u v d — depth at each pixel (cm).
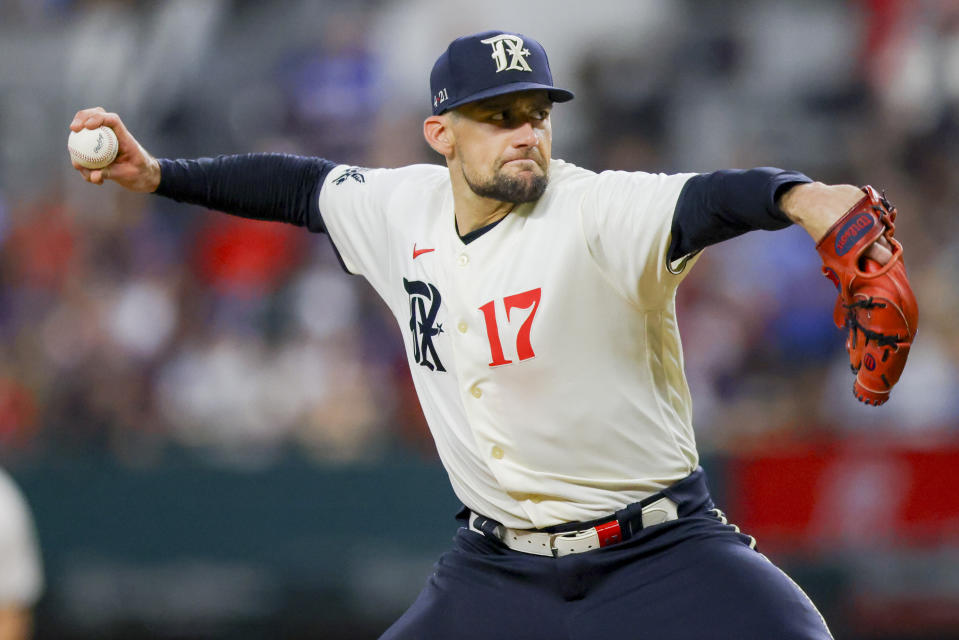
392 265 1459
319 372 3700
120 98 4891
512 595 1384
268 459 3238
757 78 4803
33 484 3095
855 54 4806
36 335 3984
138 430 3712
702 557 1330
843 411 3519
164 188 1580
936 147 4500
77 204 4441
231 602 3045
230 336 3903
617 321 1299
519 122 1303
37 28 5003
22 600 1417
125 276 4162
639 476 1355
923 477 2917
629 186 1256
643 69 4753
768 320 3806
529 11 4906
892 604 2916
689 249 1207
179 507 3069
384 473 3020
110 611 3066
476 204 1343
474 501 1433
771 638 1257
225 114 4834
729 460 2947
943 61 4634
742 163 4625
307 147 4716
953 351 3553
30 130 4816
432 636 1393
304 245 4144
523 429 1337
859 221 1073
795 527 2930
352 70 4762
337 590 3028
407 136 4662
